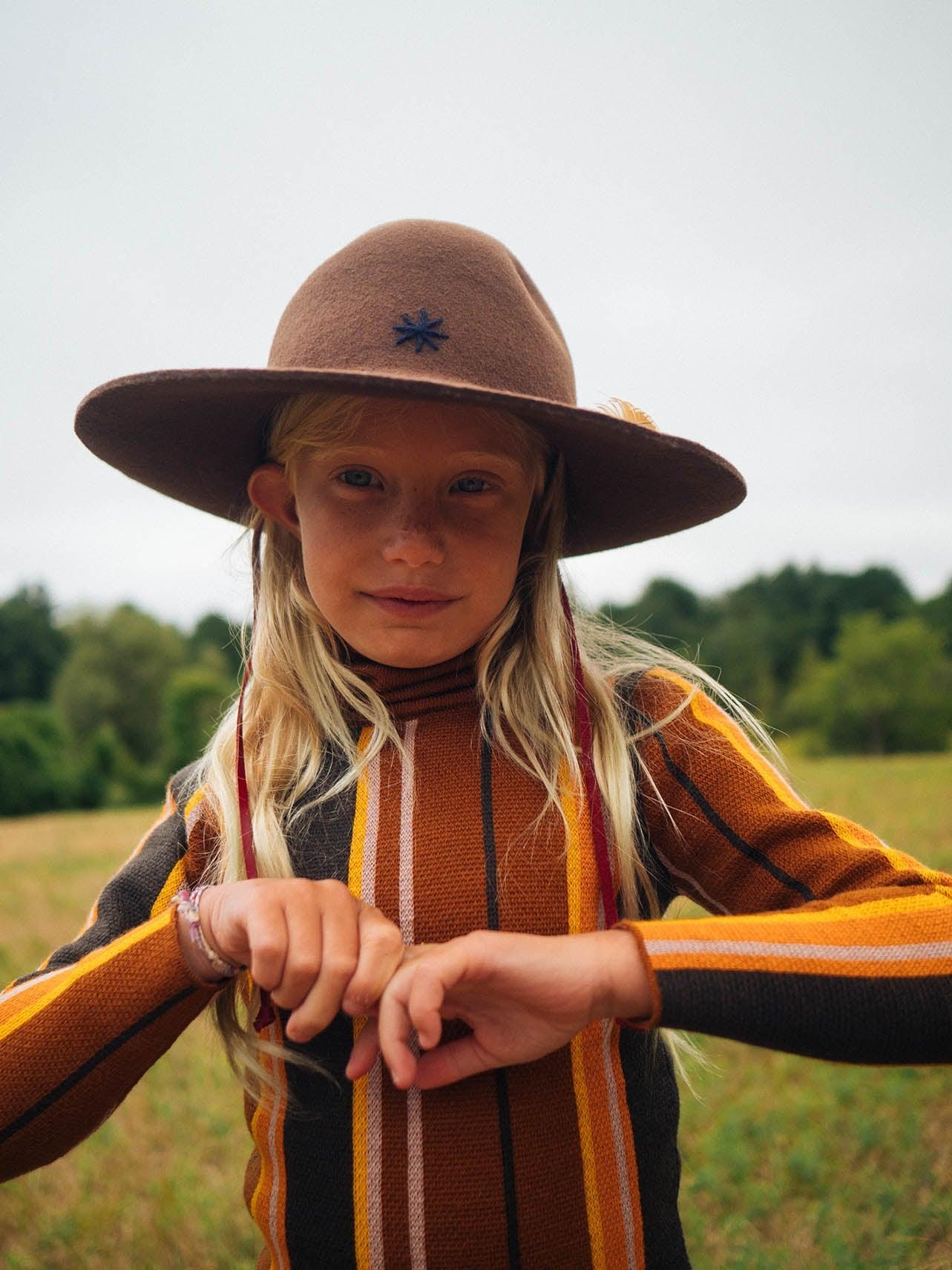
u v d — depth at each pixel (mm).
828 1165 2805
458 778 1163
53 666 72438
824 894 1012
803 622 66875
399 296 1099
